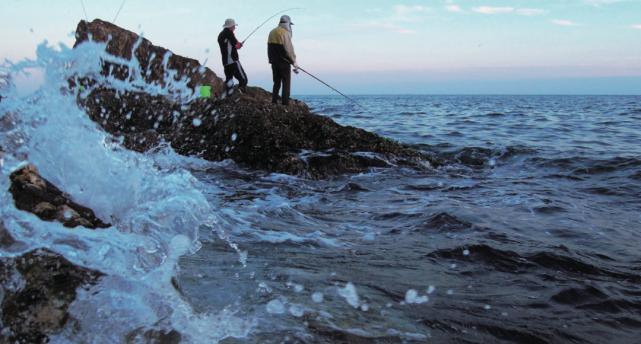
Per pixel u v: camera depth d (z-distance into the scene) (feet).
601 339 7.73
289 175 23.35
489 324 7.98
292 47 32.45
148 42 36.19
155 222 9.11
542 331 7.86
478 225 13.98
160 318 7.07
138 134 26.27
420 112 88.07
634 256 11.71
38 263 6.58
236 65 34.81
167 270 8.25
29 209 7.36
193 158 25.30
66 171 8.55
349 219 15.08
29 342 5.98
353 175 23.88
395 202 17.75
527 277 10.16
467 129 49.90
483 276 10.17
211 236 11.88
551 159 28.14
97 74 13.97
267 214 15.10
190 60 37.58
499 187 21.03
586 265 10.85
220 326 7.33
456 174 24.81
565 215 15.65
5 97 8.84
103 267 7.13
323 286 9.15
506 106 139.03
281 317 7.75
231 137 26.11
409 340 7.33
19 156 8.27
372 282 9.50
